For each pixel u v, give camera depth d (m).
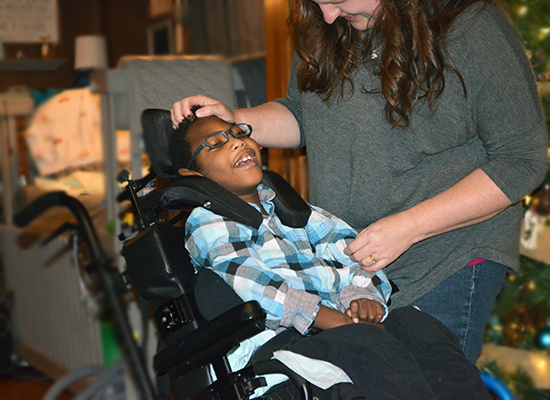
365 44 1.37
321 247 1.45
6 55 3.57
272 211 1.43
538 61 1.88
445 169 1.34
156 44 4.62
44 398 2.04
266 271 1.26
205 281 1.27
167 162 1.46
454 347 1.24
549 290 1.95
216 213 1.30
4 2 3.55
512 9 1.88
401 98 1.27
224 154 1.39
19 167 2.63
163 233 1.27
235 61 2.46
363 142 1.38
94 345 2.13
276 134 1.59
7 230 2.44
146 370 1.44
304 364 1.12
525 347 2.04
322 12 1.30
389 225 1.25
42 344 2.39
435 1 1.25
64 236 2.19
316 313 1.24
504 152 1.26
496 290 1.39
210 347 1.15
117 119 1.98
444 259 1.37
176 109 1.44
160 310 1.24
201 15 3.73
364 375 1.14
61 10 4.53
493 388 1.64
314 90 1.45
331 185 1.46
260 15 3.20
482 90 1.24
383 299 1.33
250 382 1.13
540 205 1.88
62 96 2.40
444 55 1.24
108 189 1.96
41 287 2.33
